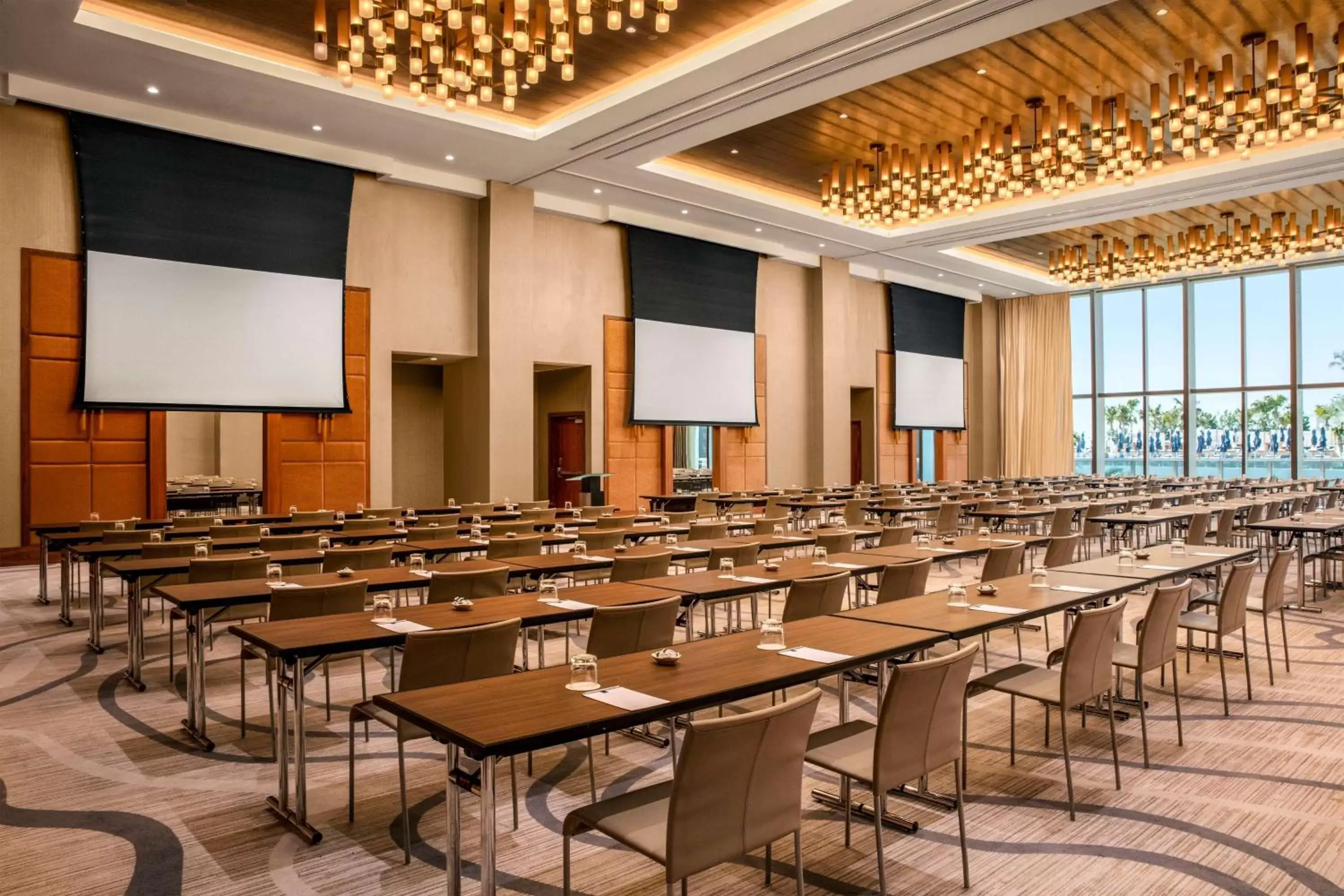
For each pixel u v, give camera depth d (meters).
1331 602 8.55
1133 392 22.27
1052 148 10.88
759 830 2.45
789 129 12.05
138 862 3.29
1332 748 4.52
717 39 9.82
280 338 12.07
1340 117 9.43
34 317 10.52
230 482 14.98
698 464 18.39
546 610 4.11
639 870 3.26
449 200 13.94
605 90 11.22
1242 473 20.52
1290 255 15.26
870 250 18.33
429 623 3.82
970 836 3.53
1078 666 3.73
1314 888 3.08
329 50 9.54
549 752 4.52
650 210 15.43
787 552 9.09
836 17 8.38
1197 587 9.05
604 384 15.69
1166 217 16.03
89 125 10.61
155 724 4.93
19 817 3.70
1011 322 24.06
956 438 23.20
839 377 19.39
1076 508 10.09
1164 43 9.37
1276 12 8.66
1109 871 3.22
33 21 8.54
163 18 9.41
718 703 2.79
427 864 3.28
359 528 8.43
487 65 8.70
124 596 8.89
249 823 3.64
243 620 5.56
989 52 9.58
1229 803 3.84
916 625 3.79
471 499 14.36
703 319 16.91
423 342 13.64
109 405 10.81
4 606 8.42
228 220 11.62
